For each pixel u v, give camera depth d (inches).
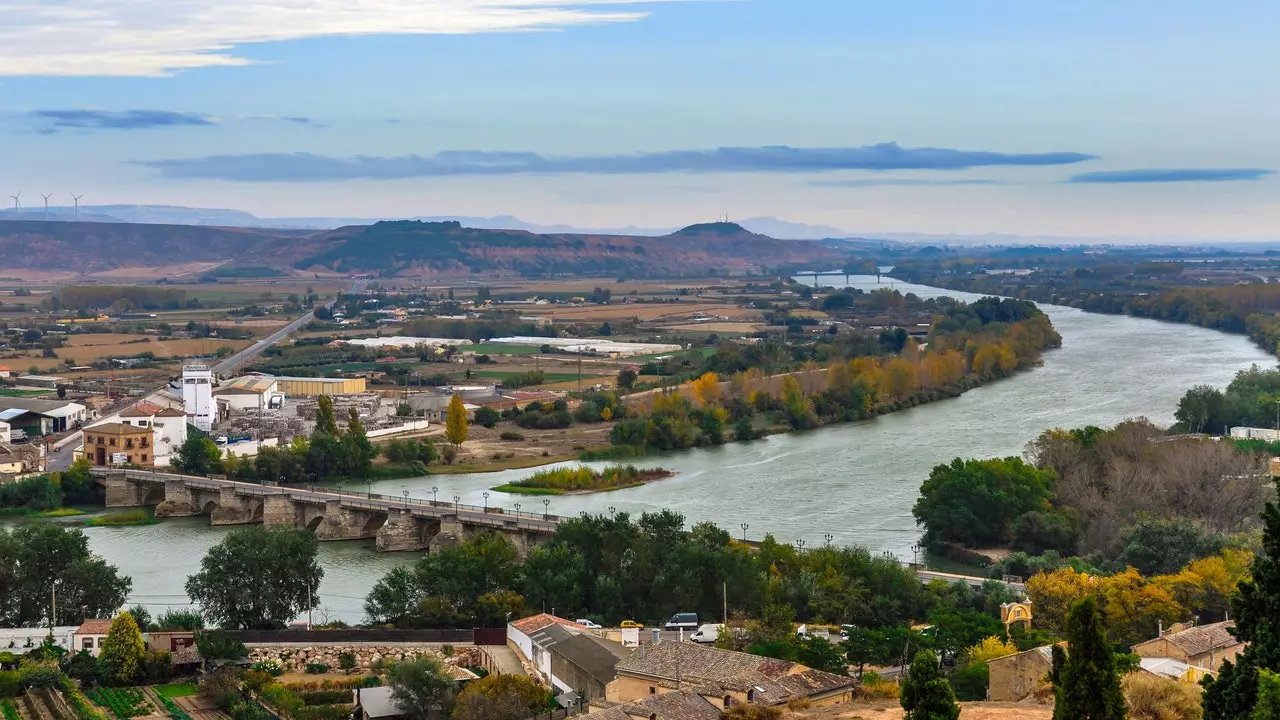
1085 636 5511.8
